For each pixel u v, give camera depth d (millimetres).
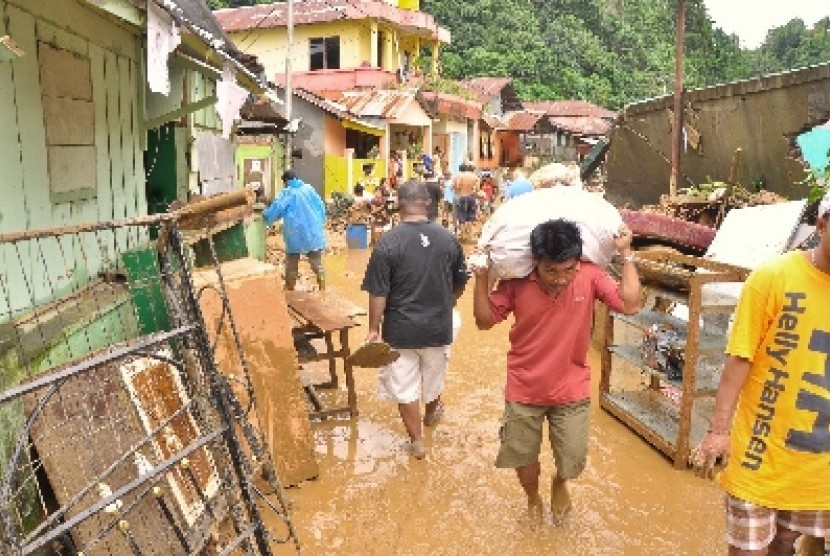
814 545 3471
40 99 4992
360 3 28094
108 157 6375
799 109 8820
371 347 4539
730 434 2934
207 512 3334
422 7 49656
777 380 2740
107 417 3660
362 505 4500
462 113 31203
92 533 3266
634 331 7098
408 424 5129
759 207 6594
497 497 4625
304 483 4766
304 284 11391
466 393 6566
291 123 15281
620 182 13203
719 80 35188
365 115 23594
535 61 51125
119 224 3105
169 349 4172
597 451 5301
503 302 3951
